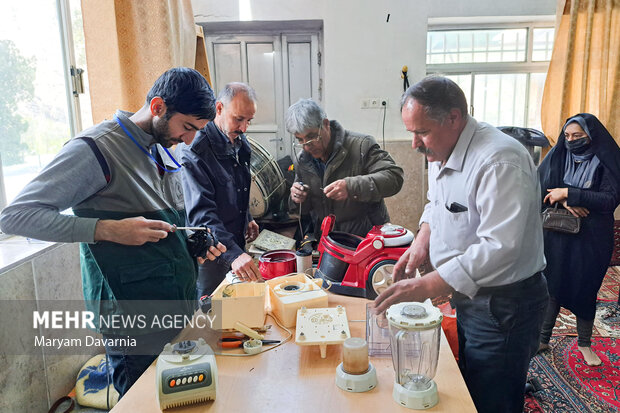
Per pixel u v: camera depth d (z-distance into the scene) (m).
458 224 1.26
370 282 1.46
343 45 4.00
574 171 2.30
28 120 2.15
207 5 3.89
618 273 3.57
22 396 1.79
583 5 3.76
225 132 1.80
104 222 1.09
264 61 4.29
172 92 1.15
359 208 2.06
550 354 2.48
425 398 0.95
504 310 1.21
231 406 0.97
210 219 1.66
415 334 1.01
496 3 4.00
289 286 1.40
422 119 1.18
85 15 2.23
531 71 4.40
